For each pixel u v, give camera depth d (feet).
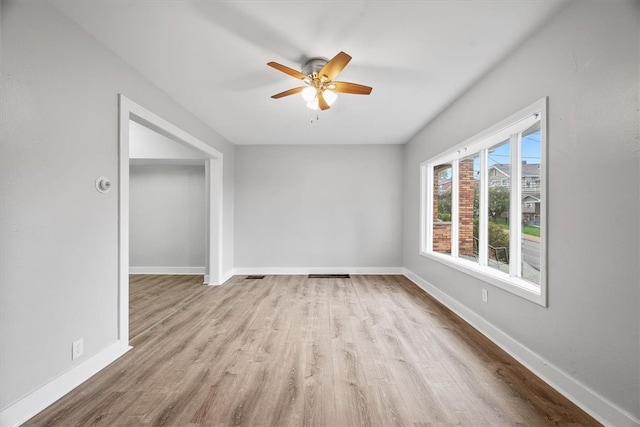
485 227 10.43
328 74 7.22
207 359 7.34
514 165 8.66
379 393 5.94
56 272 5.81
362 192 17.47
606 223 5.04
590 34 5.28
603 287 5.11
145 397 5.84
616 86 4.85
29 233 5.29
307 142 16.93
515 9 5.88
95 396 5.87
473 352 7.70
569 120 5.75
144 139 15.46
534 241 8.10
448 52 7.47
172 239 18.12
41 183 5.49
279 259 17.52
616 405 4.90
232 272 17.22
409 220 16.33
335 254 17.52
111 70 7.27
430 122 13.16
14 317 5.07
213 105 11.02
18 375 5.13
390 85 9.37
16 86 5.05
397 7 5.83
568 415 5.30
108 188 7.11
